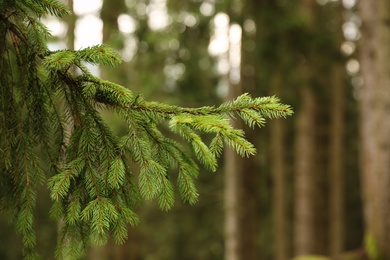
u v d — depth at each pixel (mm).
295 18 8789
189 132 1983
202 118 1977
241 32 8945
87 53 1981
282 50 9180
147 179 2070
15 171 2221
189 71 9234
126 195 2205
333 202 13367
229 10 8766
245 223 9242
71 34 6977
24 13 2123
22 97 2205
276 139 12977
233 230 9211
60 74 2121
